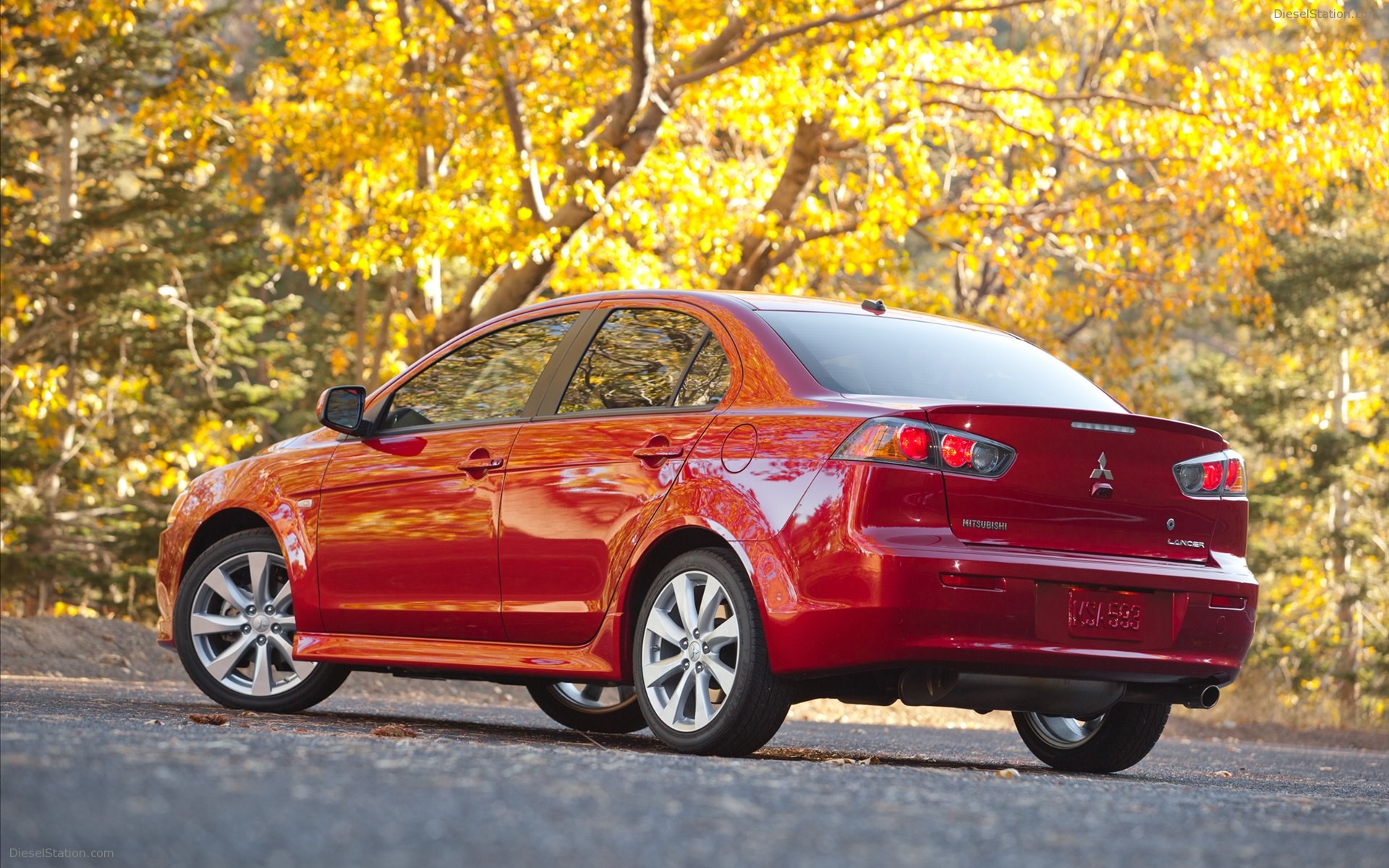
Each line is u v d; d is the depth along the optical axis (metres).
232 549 13.24
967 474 9.71
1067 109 39.34
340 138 33.53
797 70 32.84
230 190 40.53
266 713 13.06
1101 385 43.75
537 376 11.73
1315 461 55.03
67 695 13.94
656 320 11.30
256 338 64.38
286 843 4.90
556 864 4.78
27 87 42.53
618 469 10.73
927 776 8.50
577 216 32.25
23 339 43.22
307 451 13.04
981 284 50.41
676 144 37.00
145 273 41.94
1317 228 53.78
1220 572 10.53
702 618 10.20
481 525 11.45
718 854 5.05
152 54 43.09
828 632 9.53
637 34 29.89
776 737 15.26
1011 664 9.66
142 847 4.76
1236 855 5.56
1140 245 38.72
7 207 42.22
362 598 12.25
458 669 11.55
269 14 37.97
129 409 45.66
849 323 11.12
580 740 12.46
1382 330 56.03
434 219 30.12
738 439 10.22
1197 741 21.58
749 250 38.31
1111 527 10.14
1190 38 41.66
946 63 39.91
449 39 31.72
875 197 35.94
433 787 6.19
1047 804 6.88
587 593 10.78
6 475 44.12
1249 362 60.12
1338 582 56.19
